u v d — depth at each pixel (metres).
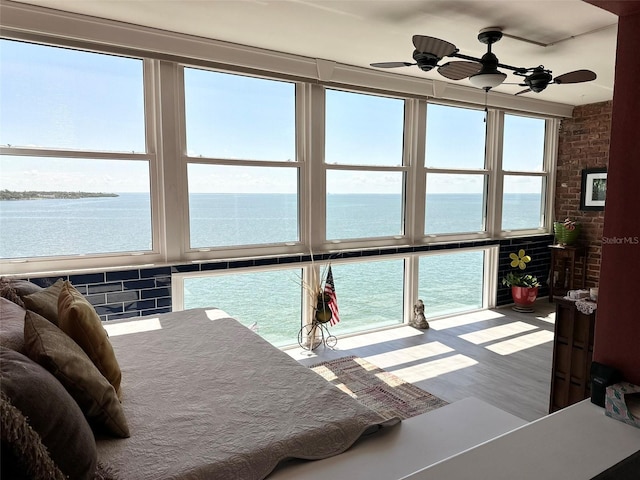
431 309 4.99
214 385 1.77
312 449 1.42
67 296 1.73
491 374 3.46
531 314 5.13
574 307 2.60
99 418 1.35
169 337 2.34
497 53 3.60
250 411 1.57
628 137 1.24
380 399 3.02
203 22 2.96
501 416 1.78
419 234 4.74
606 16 2.83
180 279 3.37
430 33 3.14
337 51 3.58
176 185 3.36
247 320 3.83
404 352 3.92
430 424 1.70
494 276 5.37
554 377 2.74
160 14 2.83
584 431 1.14
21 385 1.01
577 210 5.68
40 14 2.73
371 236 4.47
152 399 1.64
